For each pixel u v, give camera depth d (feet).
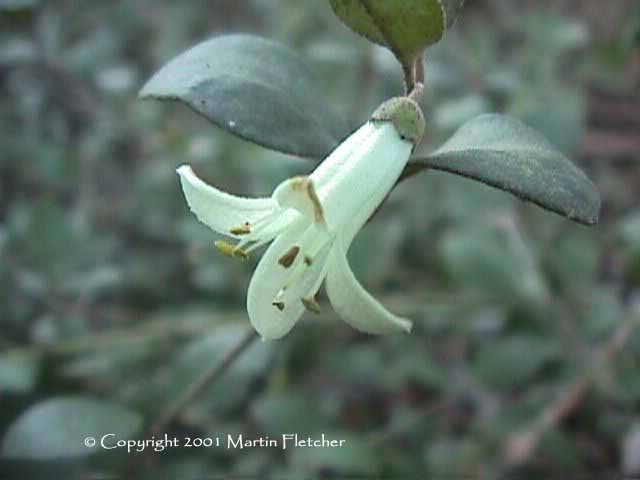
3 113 1.03
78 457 0.60
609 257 0.85
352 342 0.80
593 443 0.74
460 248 0.74
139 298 0.87
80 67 1.03
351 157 0.41
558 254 0.78
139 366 0.75
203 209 0.40
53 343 0.75
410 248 0.83
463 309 0.75
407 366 0.75
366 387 0.82
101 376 0.75
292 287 0.40
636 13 0.75
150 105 0.97
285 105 0.44
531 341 0.73
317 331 0.77
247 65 0.44
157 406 0.70
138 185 0.93
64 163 0.96
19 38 1.01
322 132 0.44
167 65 0.44
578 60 0.90
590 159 0.98
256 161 0.80
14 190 0.99
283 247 0.40
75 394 0.74
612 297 0.76
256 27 1.18
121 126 0.99
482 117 0.41
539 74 0.82
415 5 0.40
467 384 0.78
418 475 0.68
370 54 0.86
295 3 0.98
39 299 0.82
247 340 0.58
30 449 0.60
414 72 0.42
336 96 0.84
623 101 1.00
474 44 0.90
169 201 0.91
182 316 0.78
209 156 0.86
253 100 0.43
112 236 0.90
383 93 0.85
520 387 0.77
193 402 0.70
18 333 0.81
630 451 0.70
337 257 0.40
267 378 0.79
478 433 0.71
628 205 0.94
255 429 0.73
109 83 0.99
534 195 0.39
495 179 0.39
